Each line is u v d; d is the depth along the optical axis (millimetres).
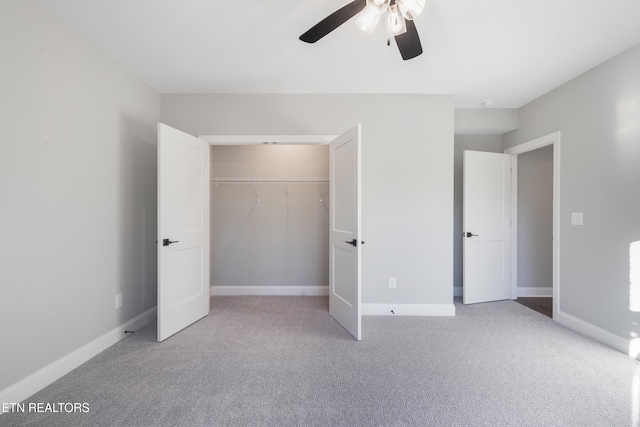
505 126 3301
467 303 3273
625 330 2113
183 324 2498
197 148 2688
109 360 1966
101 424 1376
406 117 2889
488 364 1929
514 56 2213
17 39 1527
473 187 3324
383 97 2896
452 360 1979
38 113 1642
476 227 3332
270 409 1484
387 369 1860
